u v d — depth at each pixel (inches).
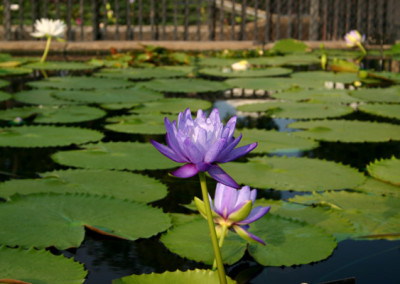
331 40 426.0
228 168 91.8
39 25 268.5
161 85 196.9
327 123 130.1
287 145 109.0
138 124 128.3
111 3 613.0
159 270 54.2
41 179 83.0
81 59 308.0
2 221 63.7
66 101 157.9
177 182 87.3
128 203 72.1
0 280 46.2
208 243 59.8
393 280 51.9
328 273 53.7
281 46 355.6
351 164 96.7
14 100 160.6
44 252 55.4
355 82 216.5
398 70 268.2
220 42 383.6
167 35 410.9
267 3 397.4
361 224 66.9
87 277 52.3
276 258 56.5
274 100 170.6
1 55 296.5
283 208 72.8
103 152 100.5
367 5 411.2
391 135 117.0
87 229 64.8
